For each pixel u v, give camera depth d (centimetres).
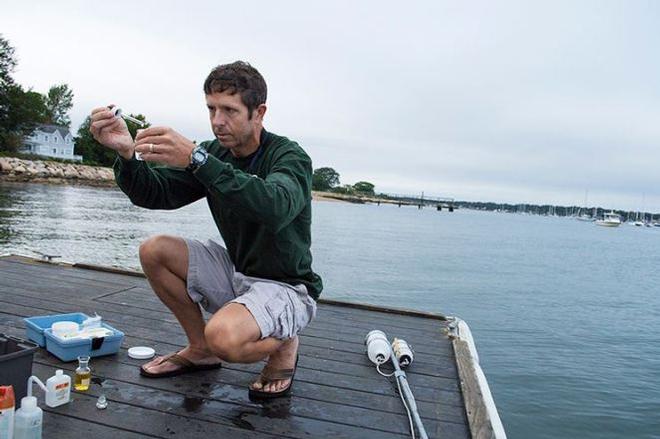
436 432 213
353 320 387
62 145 6906
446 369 291
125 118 206
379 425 216
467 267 2355
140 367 258
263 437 198
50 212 2502
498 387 798
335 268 1897
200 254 236
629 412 730
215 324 196
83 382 225
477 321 1243
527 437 641
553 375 868
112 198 4278
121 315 349
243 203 174
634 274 2675
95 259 1363
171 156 167
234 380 251
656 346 1112
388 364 293
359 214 8375
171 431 196
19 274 445
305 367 279
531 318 1324
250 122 210
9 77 4859
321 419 217
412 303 1387
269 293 215
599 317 1410
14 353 190
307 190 205
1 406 164
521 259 3081
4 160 4906
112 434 190
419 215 11631
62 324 271
